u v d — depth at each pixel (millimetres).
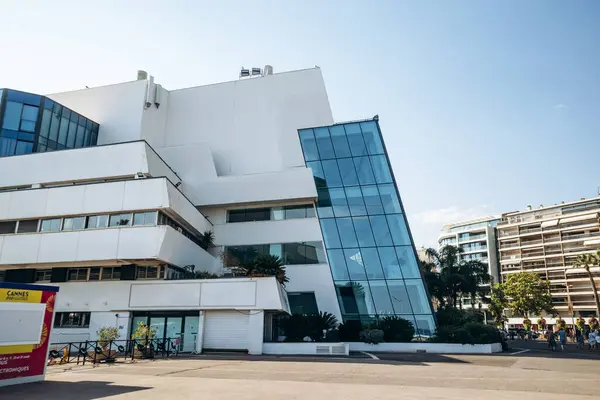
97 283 28734
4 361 12258
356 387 12188
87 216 29109
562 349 34906
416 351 30172
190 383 12719
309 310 34406
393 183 37188
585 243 92812
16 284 12812
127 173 30516
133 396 10250
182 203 30578
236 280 26953
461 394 11148
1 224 30328
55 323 28828
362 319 33531
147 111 40625
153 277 29000
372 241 35594
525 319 81438
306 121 40781
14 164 32750
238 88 42844
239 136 41344
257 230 37188
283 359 22500
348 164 38375
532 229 102500
